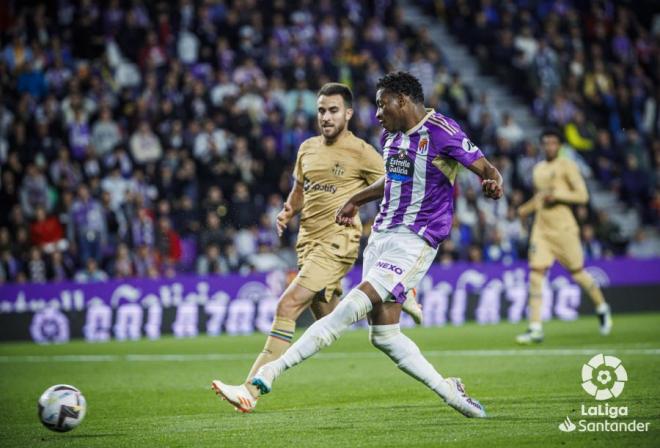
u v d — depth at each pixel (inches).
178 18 2116.1
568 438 574.9
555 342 1273.4
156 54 2020.2
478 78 2437.3
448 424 633.6
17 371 1104.8
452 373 954.7
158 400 820.0
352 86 2106.3
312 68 2071.9
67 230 1691.7
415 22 2576.3
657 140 2326.5
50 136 1836.9
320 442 579.2
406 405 739.4
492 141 2068.2
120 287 1616.6
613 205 2192.4
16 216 1688.0
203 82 2032.5
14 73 1914.4
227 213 1764.3
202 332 1642.5
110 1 2073.1
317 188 752.3
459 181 1925.4
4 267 1644.9
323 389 862.5
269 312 1675.7
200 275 1676.9
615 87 2385.6
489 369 981.8
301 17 2204.7
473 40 2501.2
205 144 1867.6
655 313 1828.2
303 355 636.7
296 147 1939.0
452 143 629.6
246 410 654.5
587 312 1788.9
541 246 1283.2
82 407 629.6
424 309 1720.0
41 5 2011.6
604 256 1948.8
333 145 753.6
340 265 742.5
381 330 642.2
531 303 1275.8
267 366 641.0
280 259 1775.3
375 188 677.3
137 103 1920.5
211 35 2110.0
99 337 1599.4
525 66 2381.9
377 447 558.6
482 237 1882.4
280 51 2116.1
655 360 1003.9
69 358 1262.3
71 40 2033.7
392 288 633.0
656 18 2618.1
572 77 2315.5
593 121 2316.7
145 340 1555.1
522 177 2043.6
